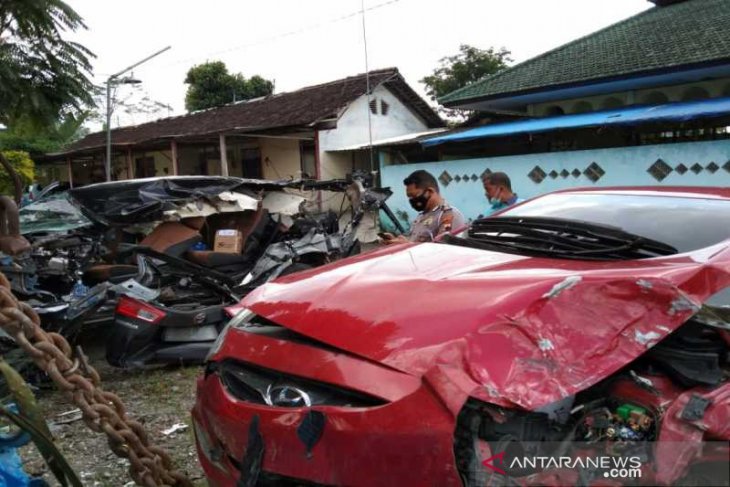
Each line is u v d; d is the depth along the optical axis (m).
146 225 5.93
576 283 2.15
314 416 2.06
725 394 2.21
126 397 4.54
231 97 28.42
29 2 6.43
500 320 2.02
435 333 2.04
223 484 2.43
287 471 2.13
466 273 2.49
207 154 20.80
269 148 18.80
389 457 1.93
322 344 2.26
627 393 2.23
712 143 9.62
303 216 6.91
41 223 6.74
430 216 4.70
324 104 17.09
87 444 3.69
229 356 2.53
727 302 2.53
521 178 11.88
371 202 6.94
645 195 3.51
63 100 7.23
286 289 2.71
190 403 4.38
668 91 11.87
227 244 6.21
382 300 2.31
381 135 18.23
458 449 1.93
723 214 3.04
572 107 13.29
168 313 4.86
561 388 1.95
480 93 13.47
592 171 10.97
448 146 15.23
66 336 4.74
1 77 6.67
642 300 2.18
